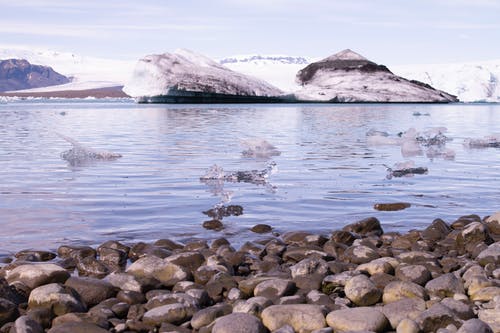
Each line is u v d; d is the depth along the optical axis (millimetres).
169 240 6586
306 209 8531
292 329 4000
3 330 4047
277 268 5617
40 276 4949
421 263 5645
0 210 8305
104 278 5148
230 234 7133
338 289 4984
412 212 8375
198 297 4676
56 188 10148
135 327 4176
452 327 3979
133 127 27688
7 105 78000
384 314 4223
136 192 9797
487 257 5746
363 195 9602
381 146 18156
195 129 26047
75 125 29656
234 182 10828
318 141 19922
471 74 154125
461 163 13961
